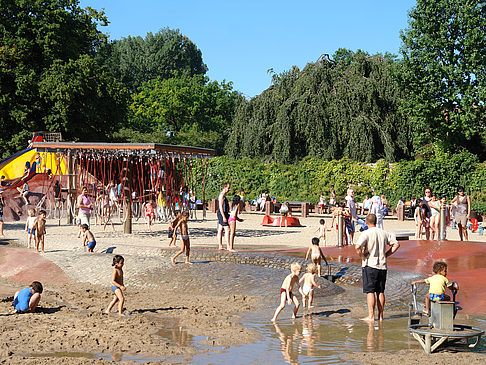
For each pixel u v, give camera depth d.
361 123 41.50
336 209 18.50
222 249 16.50
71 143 26.38
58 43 43.59
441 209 19.19
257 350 7.74
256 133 46.72
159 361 7.21
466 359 7.29
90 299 11.84
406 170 38.56
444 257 15.59
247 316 10.19
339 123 42.59
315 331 8.94
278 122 44.50
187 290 12.73
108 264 15.12
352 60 48.47
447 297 8.91
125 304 11.25
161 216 30.92
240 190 44.59
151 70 95.44
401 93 43.41
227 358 7.33
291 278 9.84
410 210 38.12
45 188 33.81
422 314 9.96
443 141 42.91
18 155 33.75
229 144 49.16
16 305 10.47
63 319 9.80
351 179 40.97
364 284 9.87
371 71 44.84
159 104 79.88
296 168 43.12
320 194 41.94
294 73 47.22
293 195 42.97
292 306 11.12
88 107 43.16
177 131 81.38
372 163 41.25
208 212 41.19
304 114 43.25
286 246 19.61
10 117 41.12
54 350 7.81
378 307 9.84
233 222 16.41
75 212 28.50
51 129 42.03
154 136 64.12
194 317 10.01
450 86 42.06
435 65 41.38
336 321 9.74
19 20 43.16
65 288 13.08
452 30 41.78
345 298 11.89
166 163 31.75
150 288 13.07
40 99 42.72
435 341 7.98
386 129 42.56
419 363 7.10
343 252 16.84
